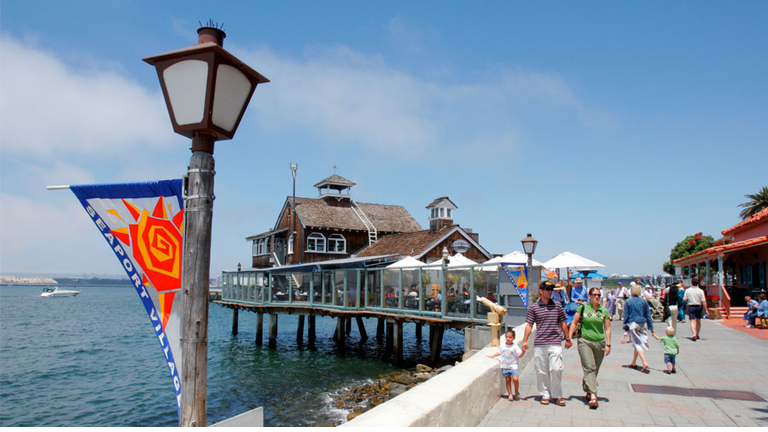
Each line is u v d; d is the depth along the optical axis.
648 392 8.20
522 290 15.32
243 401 15.41
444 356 23.69
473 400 6.04
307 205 44.75
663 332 17.52
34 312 65.12
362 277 23.06
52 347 29.41
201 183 3.53
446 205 39.72
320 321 44.66
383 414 4.09
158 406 15.80
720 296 22.95
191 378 3.37
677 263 34.69
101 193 3.69
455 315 17.72
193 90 3.45
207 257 3.51
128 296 142.62
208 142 3.60
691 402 7.48
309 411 13.90
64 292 133.25
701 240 57.78
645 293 23.48
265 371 20.39
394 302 20.89
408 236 39.28
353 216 45.81
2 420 14.29
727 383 8.95
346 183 47.22
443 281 18.41
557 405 7.27
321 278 25.66
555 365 7.29
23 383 19.14
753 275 24.73
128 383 19.09
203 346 3.44
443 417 4.74
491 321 8.98
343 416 13.23
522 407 7.16
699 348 13.47
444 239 35.31
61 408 15.57
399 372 18.84
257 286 29.78
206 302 3.49
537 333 7.54
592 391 7.13
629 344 14.59
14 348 28.97
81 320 51.12
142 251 3.57
